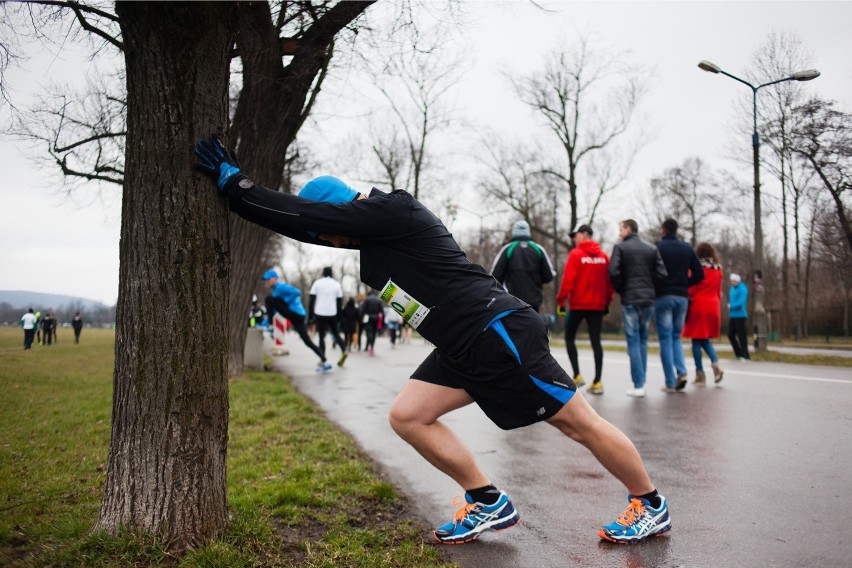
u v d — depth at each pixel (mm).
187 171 2768
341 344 12617
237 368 10211
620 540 3098
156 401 2740
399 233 2834
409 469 4547
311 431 5695
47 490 3855
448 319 2826
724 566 2812
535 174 34094
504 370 2793
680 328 8055
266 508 3471
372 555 2910
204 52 2785
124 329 2787
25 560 2656
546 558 2961
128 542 2660
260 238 10281
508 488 4090
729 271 41938
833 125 22688
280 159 8938
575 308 7984
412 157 29250
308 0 6234
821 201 26453
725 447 4945
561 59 31203
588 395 7758
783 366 11039
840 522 3256
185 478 2768
